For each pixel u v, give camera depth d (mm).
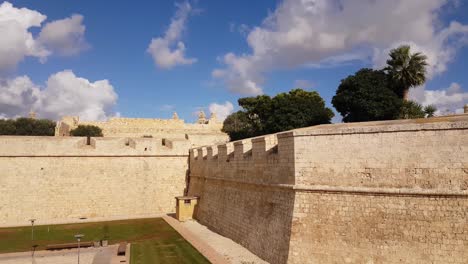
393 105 51125
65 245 27719
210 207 35344
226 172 32188
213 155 36031
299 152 21219
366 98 51844
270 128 61250
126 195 42625
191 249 26281
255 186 26500
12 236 31797
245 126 79062
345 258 18859
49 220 39062
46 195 39812
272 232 22812
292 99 61781
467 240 16391
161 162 44688
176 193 44594
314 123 58938
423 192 17484
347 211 19359
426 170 17641
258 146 26062
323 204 20094
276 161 23500
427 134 17781
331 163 20172
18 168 39375
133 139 44031
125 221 38375
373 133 19156
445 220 16969
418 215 17594
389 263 17797
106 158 42656
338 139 20109
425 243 17203
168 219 39219
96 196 41500
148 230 33625
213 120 89812
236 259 23484
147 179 43750
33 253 26234
